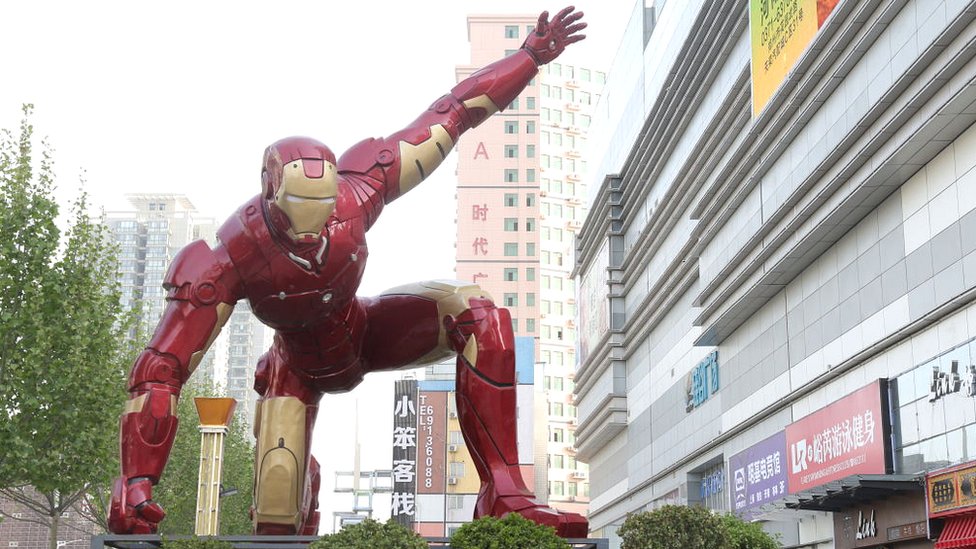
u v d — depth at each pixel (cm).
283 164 1007
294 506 1161
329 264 1054
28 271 2219
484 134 10362
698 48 4372
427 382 6009
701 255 4272
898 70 2592
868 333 2923
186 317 1075
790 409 3453
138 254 12975
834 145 2947
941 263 2544
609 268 5956
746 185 3609
